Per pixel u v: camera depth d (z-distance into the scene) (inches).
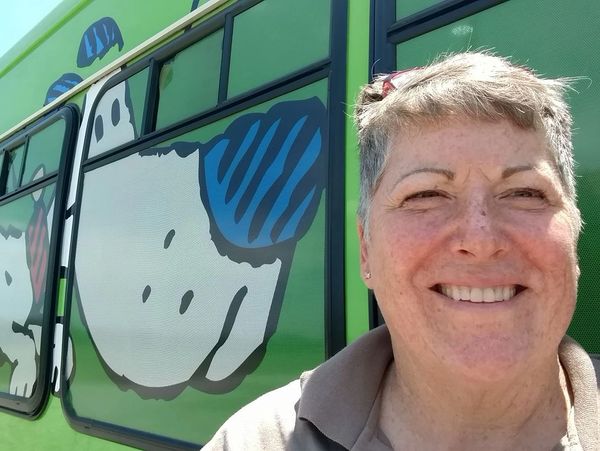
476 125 38.9
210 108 73.9
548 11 47.1
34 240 107.3
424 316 39.8
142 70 89.0
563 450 38.6
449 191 39.4
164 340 72.4
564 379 43.1
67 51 115.7
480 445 41.0
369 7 58.2
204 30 78.2
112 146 92.3
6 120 136.6
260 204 63.0
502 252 37.7
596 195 44.3
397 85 42.9
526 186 38.3
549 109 39.9
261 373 59.3
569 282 38.2
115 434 76.7
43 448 93.7
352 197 54.7
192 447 64.9
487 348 37.7
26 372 101.3
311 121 59.7
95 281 87.7
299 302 57.0
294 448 44.0
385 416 45.4
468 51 50.4
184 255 71.9
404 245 39.6
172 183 76.5
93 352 85.2
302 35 63.8
